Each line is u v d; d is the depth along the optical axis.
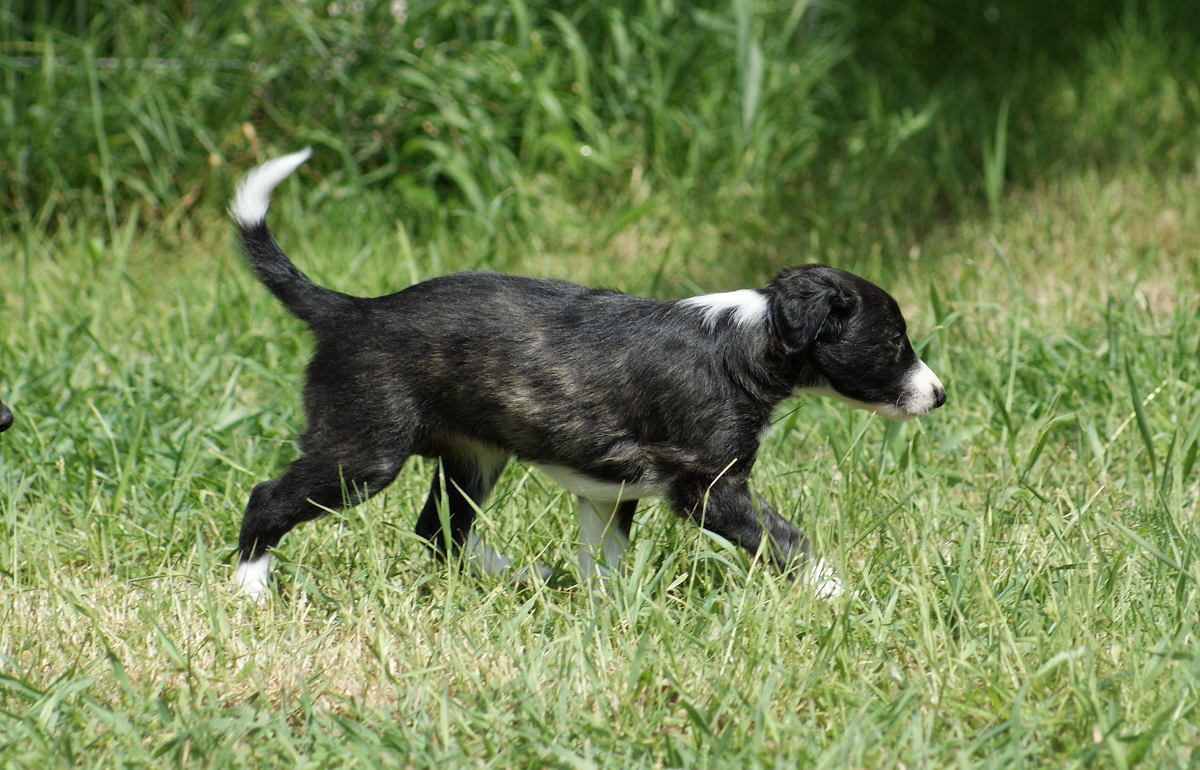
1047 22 16.41
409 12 11.91
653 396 5.71
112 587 5.96
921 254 11.09
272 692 5.07
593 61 12.85
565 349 5.74
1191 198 11.74
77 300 9.59
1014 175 12.99
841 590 5.49
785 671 4.89
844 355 5.89
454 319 5.79
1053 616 5.28
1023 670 4.80
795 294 5.74
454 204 11.60
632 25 12.80
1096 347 8.89
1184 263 10.55
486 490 6.48
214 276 10.39
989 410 8.00
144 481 7.08
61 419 7.52
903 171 12.80
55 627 5.47
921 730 4.48
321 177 11.84
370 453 5.80
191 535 6.61
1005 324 9.38
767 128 12.53
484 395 5.78
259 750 4.54
